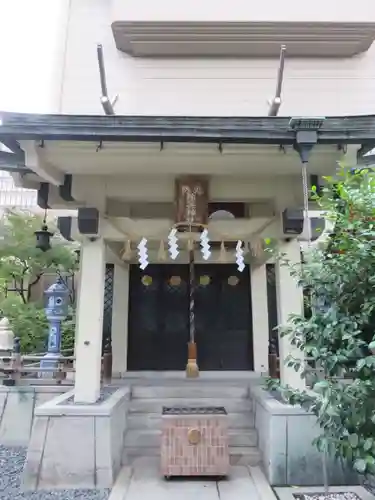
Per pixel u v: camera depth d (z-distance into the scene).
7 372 7.13
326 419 3.02
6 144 4.80
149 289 9.05
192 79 6.04
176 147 4.76
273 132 4.25
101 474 4.82
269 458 4.93
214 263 9.16
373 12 5.93
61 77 6.06
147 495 4.50
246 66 6.06
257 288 9.04
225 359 8.87
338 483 4.82
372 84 6.02
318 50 6.02
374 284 2.98
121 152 4.89
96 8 6.28
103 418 4.98
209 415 5.00
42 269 11.98
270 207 7.09
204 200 5.69
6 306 10.52
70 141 4.63
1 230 11.63
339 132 4.23
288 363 3.42
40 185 6.23
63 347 9.90
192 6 5.95
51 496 4.57
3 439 6.72
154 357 8.80
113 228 5.88
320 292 3.29
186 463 4.88
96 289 5.76
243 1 5.97
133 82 6.03
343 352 2.95
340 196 3.33
